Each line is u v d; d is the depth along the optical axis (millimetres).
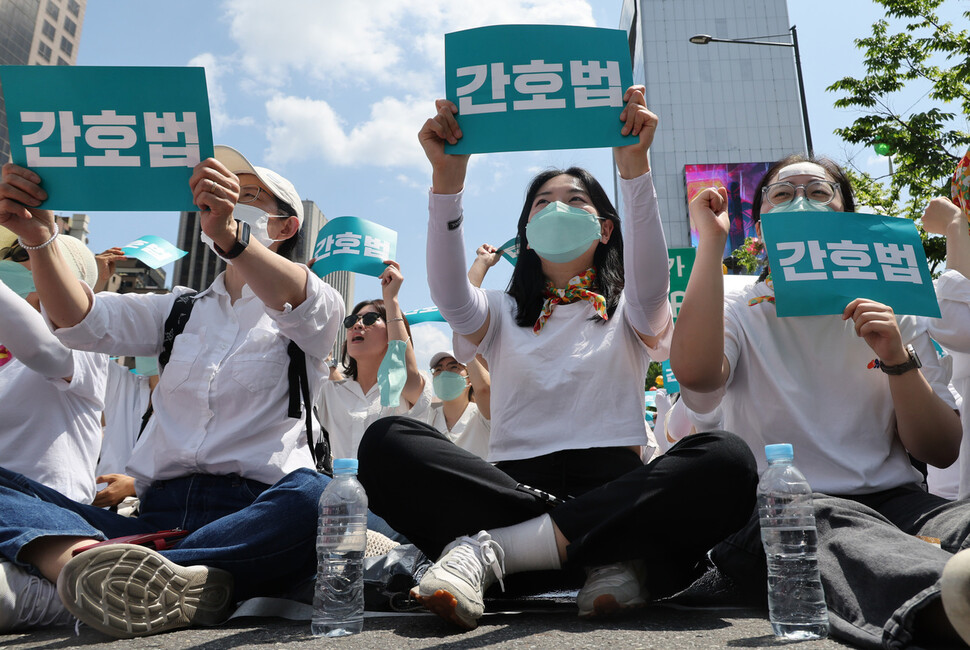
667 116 60719
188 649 1802
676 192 59312
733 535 2439
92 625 1943
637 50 71250
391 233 5078
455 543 2143
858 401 2617
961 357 3209
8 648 1876
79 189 2516
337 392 4961
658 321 2727
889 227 2654
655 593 2305
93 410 2996
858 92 10750
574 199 2902
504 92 2553
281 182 3070
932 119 10484
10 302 2578
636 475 2137
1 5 50656
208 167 2445
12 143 2523
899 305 2525
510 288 3025
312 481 2432
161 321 2844
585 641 1774
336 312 2799
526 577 2211
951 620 1465
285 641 1874
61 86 2539
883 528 2021
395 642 1826
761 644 1738
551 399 2623
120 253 4668
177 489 2594
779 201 2928
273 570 2357
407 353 4855
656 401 6195
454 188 2623
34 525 2234
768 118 60656
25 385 2795
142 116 2541
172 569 2086
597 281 2930
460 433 5098
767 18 62281
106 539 2346
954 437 2480
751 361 2738
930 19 10422
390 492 2236
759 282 2902
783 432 2641
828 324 2699
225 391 2621
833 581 1952
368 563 2797
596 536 2064
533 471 2545
